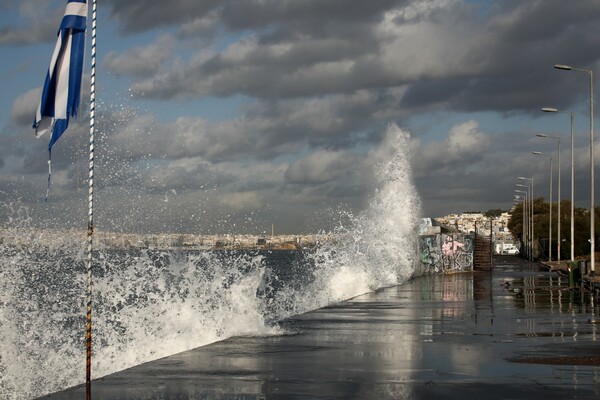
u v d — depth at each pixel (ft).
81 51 35.73
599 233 359.25
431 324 62.44
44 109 36.17
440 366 41.32
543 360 43.19
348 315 70.54
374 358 44.16
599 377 37.86
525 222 409.69
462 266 182.29
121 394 34.22
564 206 462.19
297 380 37.40
